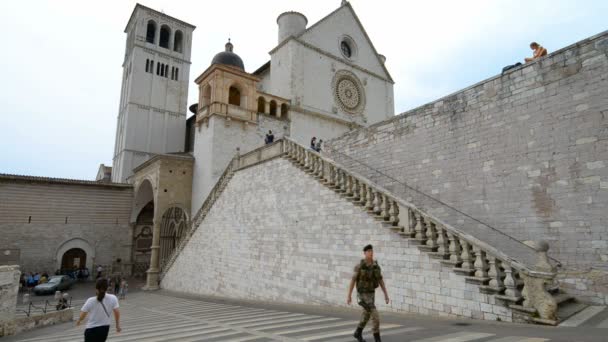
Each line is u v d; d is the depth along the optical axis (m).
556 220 11.02
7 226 31.36
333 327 8.09
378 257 11.89
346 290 13.09
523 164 12.09
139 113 49.50
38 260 32.31
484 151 13.32
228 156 30.25
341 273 13.44
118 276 30.78
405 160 16.31
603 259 9.87
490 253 8.69
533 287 7.89
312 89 36.16
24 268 31.58
